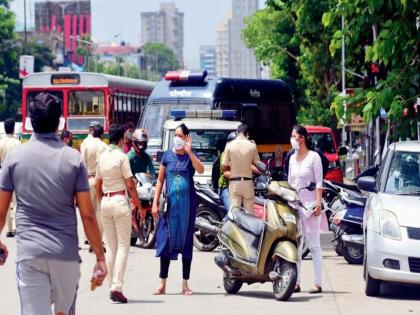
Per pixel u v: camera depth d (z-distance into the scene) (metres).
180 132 25.22
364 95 32.50
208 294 25.61
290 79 108.12
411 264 23.88
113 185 24.66
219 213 34.72
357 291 26.08
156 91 52.03
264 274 24.45
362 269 30.91
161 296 25.30
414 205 24.70
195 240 35.34
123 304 23.97
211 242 35.12
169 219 25.27
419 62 31.92
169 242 25.28
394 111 31.39
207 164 41.25
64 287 14.43
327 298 24.78
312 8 72.94
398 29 31.30
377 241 24.23
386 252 24.03
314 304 23.81
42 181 14.29
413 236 23.98
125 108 62.72
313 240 25.75
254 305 23.69
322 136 59.34
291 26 106.19
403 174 26.19
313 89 92.62
